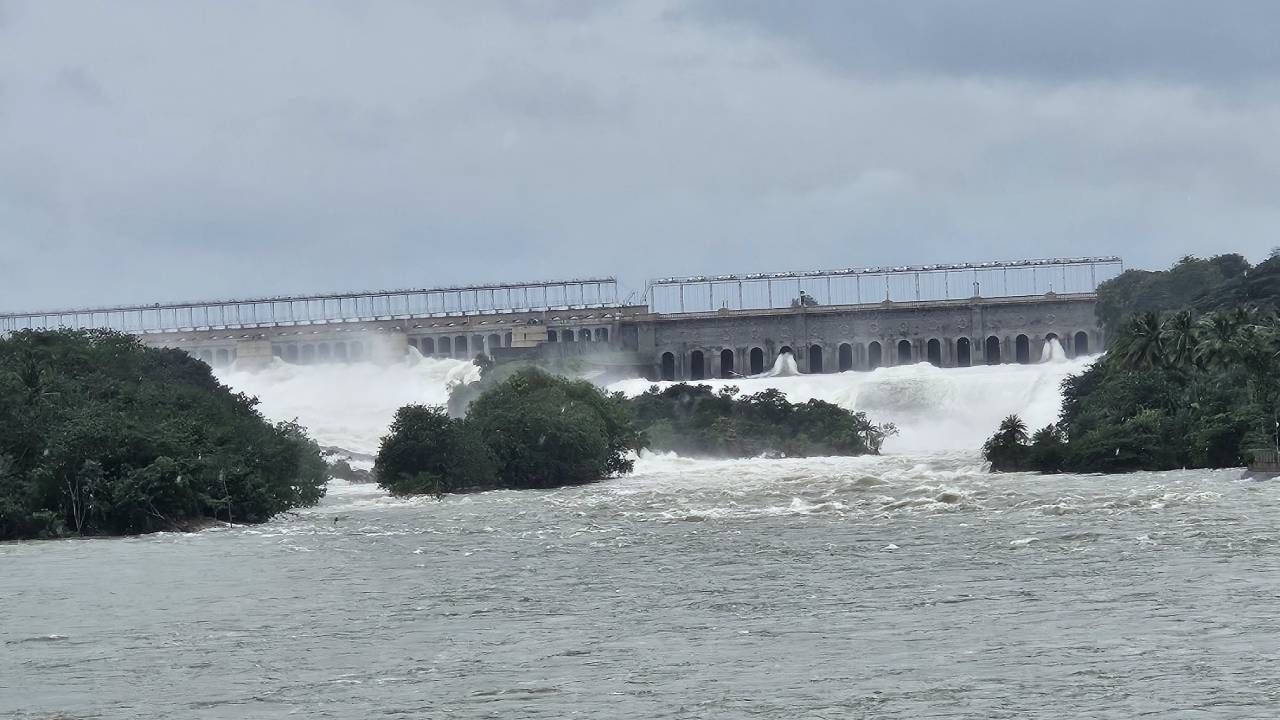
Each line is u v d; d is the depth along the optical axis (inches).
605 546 7701.8
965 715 3806.6
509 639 4985.2
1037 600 5334.6
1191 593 5319.9
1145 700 3878.0
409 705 4082.2
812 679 4232.3
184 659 4793.3
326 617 5551.2
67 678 4547.2
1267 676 4062.5
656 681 4276.6
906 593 5634.8
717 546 7470.5
